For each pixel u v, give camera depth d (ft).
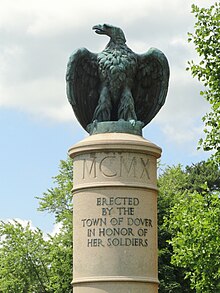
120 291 48.83
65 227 139.54
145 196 50.42
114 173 50.08
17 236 143.84
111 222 49.52
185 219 77.61
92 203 50.11
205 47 77.77
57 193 146.20
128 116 52.90
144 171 50.72
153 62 54.34
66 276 134.41
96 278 49.03
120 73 52.65
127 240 49.37
